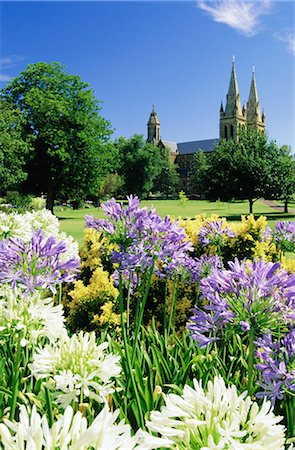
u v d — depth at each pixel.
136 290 5.83
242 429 1.15
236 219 39.06
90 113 41.03
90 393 1.78
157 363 2.71
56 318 2.25
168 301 5.83
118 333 5.10
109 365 1.85
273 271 2.06
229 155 42.47
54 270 2.57
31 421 1.01
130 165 82.12
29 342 2.15
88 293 5.51
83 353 1.86
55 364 1.85
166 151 113.69
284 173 41.72
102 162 41.31
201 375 2.63
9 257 2.48
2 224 4.27
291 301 2.06
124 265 3.19
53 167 40.22
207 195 44.91
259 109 137.12
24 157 39.19
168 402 1.17
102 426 0.99
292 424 2.09
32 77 40.22
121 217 3.28
